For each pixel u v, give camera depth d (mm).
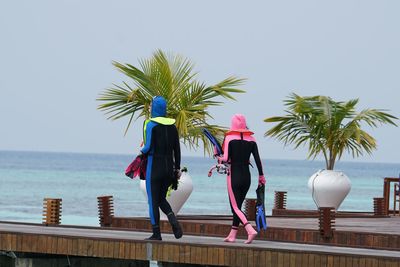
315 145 59438
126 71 49094
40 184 190625
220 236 40562
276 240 38938
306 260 31594
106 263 39781
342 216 55781
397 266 30500
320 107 58938
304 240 40250
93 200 142625
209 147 49250
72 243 34844
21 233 35750
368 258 30875
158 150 34844
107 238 34375
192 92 49625
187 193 47906
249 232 35625
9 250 35938
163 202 35188
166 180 34938
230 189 35906
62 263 37969
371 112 58812
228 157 35656
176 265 35156
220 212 119938
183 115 47969
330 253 31328
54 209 43688
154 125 34844
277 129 60000
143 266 41938
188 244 33281
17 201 137750
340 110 58562
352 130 58125
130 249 34000
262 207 35781
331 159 59344
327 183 56875
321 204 57438
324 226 39688
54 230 40062
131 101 49125
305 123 59375
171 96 49469
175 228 35031
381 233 38812
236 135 35719
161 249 33562
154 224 34875
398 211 61156
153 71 49344
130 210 122500
